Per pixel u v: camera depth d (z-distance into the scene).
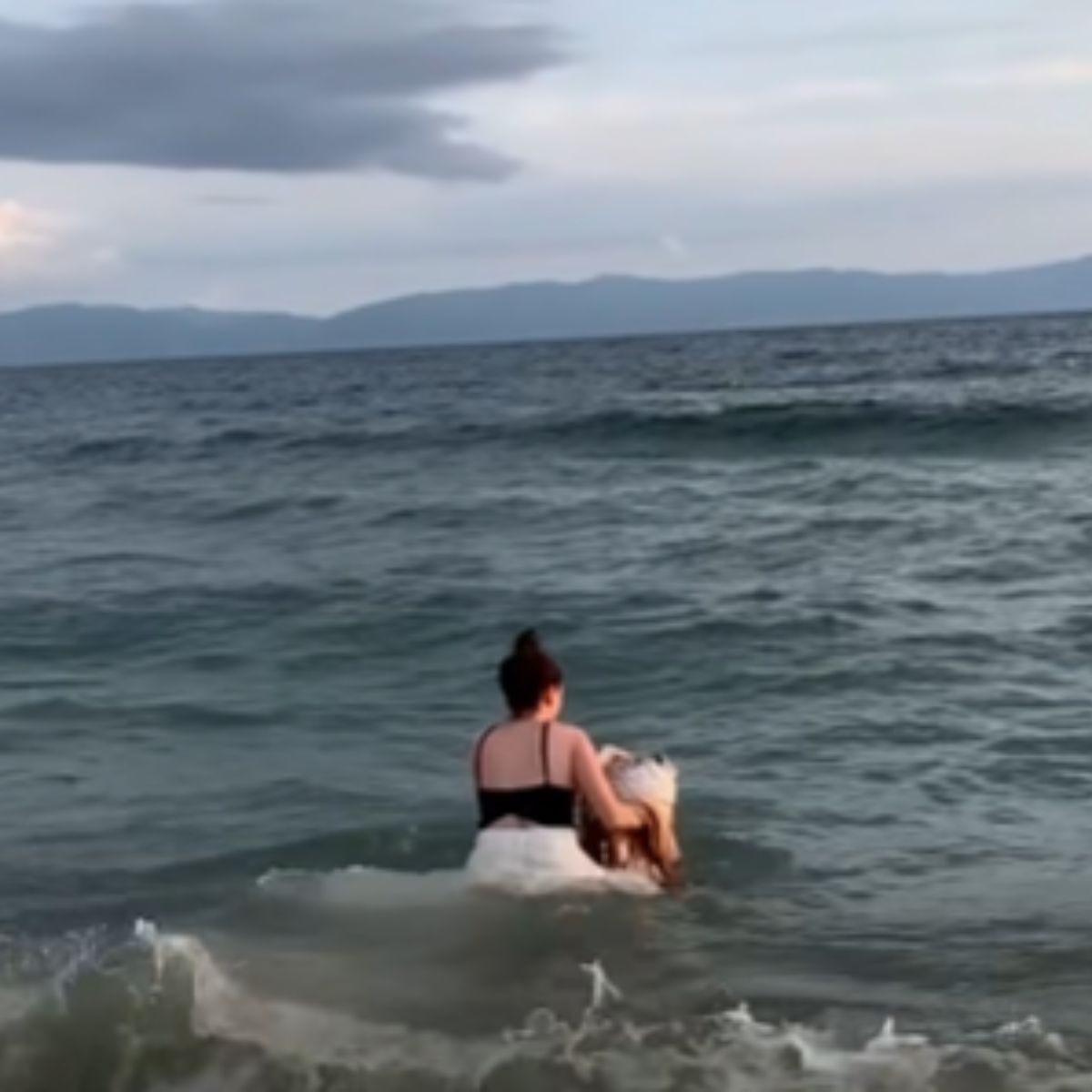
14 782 8.23
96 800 7.86
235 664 11.12
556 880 6.16
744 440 27.16
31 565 16.34
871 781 7.85
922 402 30.72
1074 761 8.08
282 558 16.17
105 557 16.77
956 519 16.62
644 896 6.20
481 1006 5.25
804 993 5.30
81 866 6.84
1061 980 5.35
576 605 12.57
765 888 6.34
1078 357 59.53
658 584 13.51
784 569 14.17
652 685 10.06
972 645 10.74
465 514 19.17
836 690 9.72
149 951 5.42
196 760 8.60
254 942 5.86
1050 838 6.90
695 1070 4.68
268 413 48.53
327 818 7.45
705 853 6.80
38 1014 5.05
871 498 18.78
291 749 8.80
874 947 5.70
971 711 9.09
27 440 40.12
